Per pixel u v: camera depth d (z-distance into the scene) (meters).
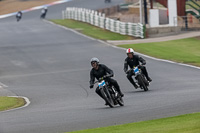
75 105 58.00
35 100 67.31
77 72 96.94
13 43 150.00
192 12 173.50
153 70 90.69
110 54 119.44
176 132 33.47
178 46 128.62
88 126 41.34
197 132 32.62
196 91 60.97
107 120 43.72
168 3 162.25
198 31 158.38
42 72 100.69
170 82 74.62
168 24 163.38
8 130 41.81
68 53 125.62
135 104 53.38
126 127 38.47
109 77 52.81
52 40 152.62
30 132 40.19
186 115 42.03
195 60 102.44
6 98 69.94
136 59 65.00
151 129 36.09
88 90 74.12
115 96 52.25
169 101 53.28
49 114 50.78
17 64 113.81
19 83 88.56
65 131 39.72
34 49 135.62
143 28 152.00
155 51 120.44
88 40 149.88
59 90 76.31
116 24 167.38
